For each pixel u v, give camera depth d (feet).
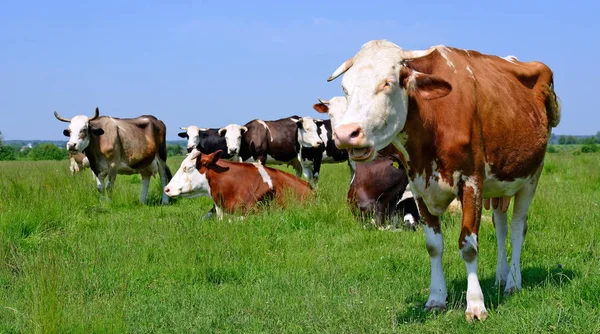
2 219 28.86
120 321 16.56
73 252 24.81
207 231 28.45
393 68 15.58
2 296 19.62
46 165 93.86
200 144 67.36
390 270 22.81
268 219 31.19
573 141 448.24
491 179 17.93
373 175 31.37
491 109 17.34
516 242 19.94
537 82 19.94
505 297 18.57
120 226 31.48
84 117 47.11
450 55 17.54
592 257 22.49
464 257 16.80
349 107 15.25
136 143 49.47
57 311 16.17
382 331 15.97
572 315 15.70
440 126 16.52
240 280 22.45
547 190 40.55
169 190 35.60
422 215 18.10
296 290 20.29
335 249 26.43
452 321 16.56
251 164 36.81
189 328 17.07
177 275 22.50
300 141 61.11
